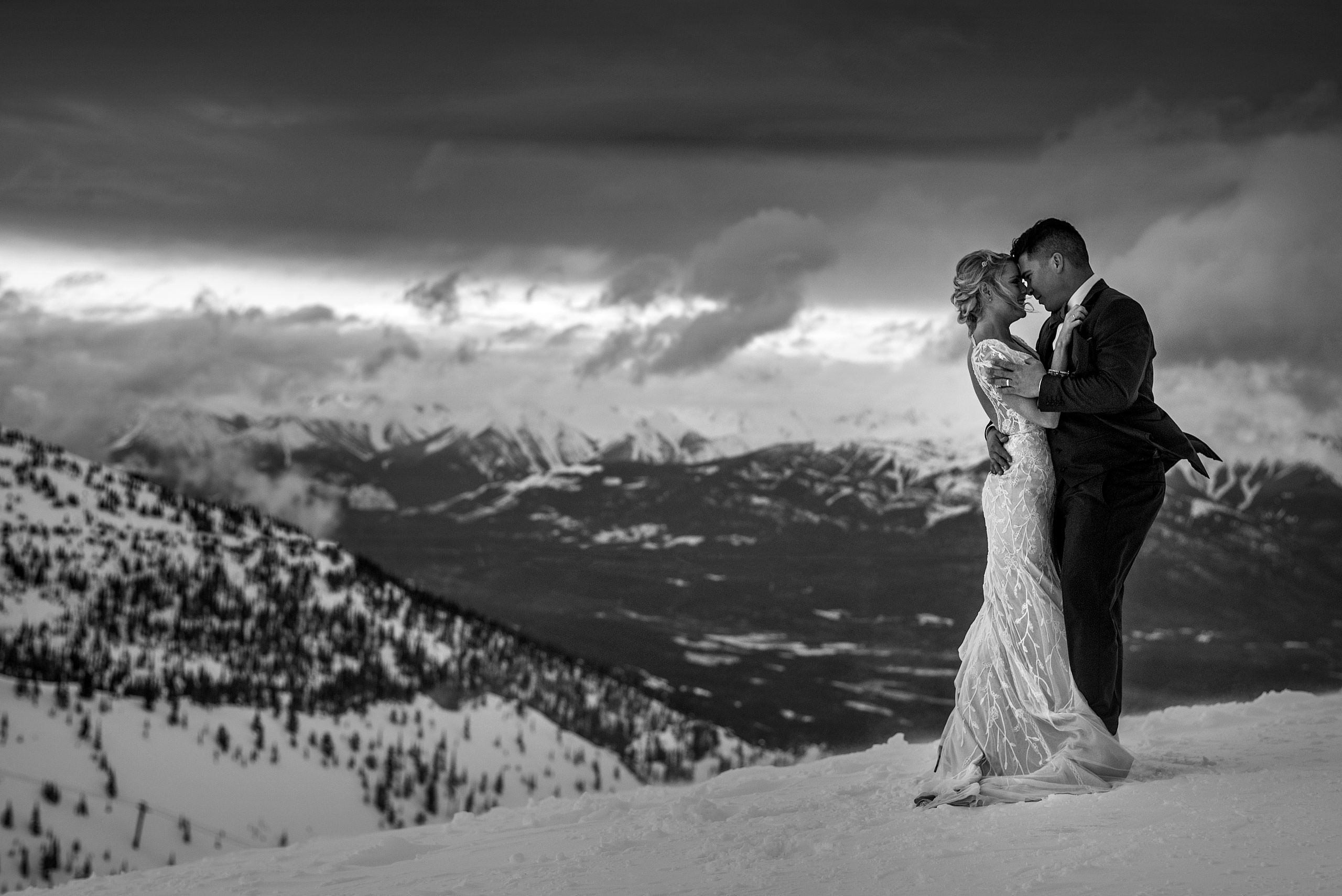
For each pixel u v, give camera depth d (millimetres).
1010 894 4094
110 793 171125
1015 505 6199
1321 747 6484
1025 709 6055
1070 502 6164
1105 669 6051
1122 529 6078
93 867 150625
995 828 5078
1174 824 4754
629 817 6703
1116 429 6133
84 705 191500
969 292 6531
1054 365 6281
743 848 5270
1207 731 7805
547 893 4895
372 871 6090
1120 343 6043
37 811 158500
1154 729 8297
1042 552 6176
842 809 5945
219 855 7445
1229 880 3951
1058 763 5844
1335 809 4684
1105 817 5035
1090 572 6055
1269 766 5988
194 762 186500
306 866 6523
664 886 4770
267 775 190250
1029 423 6266
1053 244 6398
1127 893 3938
